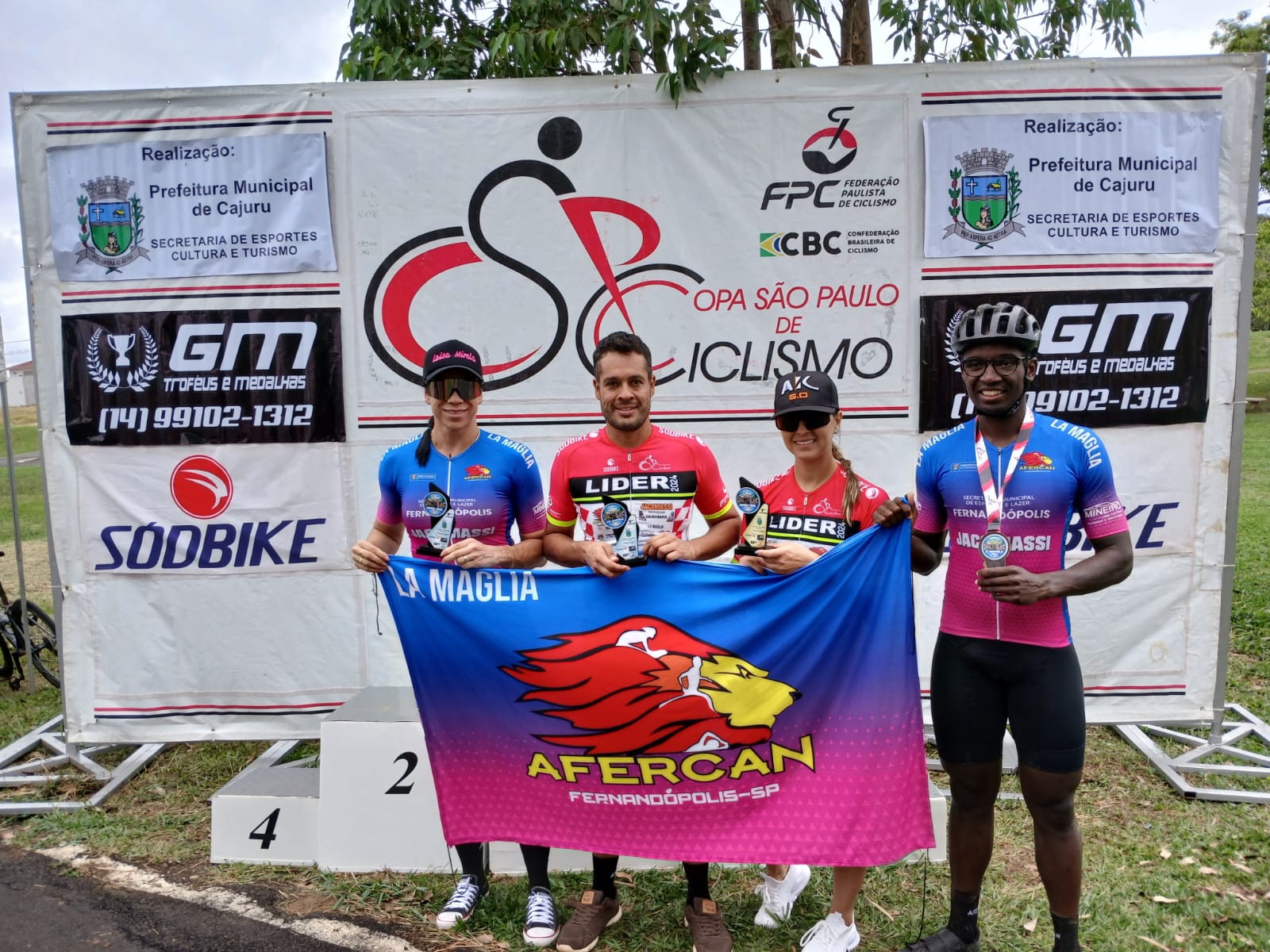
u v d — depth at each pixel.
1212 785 4.07
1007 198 4.16
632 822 2.95
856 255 4.21
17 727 5.04
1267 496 11.00
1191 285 4.19
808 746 2.85
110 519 4.38
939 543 2.89
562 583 2.98
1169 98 4.12
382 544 3.27
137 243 4.27
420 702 3.05
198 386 4.33
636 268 4.24
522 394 4.32
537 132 4.20
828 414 2.79
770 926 3.06
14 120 4.22
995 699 2.69
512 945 2.99
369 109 4.21
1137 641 4.36
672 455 3.00
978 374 2.58
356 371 4.32
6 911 3.26
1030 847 3.58
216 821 3.58
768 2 5.34
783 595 2.85
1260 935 2.97
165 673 4.43
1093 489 2.60
